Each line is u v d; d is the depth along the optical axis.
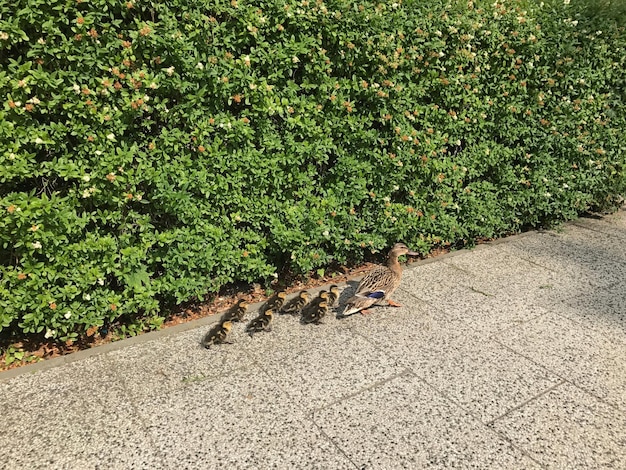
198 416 1.53
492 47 2.55
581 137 3.10
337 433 1.46
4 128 1.57
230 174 2.04
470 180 2.87
